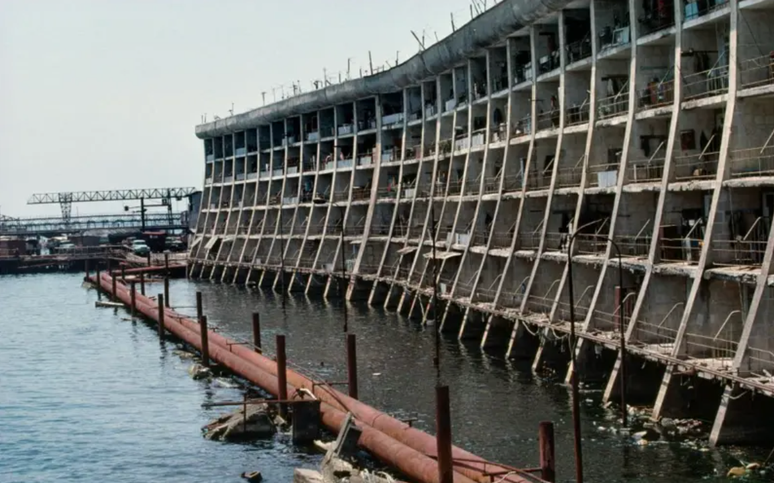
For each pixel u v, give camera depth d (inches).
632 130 2178.9
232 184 5689.0
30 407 2299.5
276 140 5290.4
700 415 1790.1
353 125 4424.2
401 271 3796.8
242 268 5423.2
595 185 2351.1
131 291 3981.3
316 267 4520.2
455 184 3398.1
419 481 1487.5
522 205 2731.3
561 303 2374.5
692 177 1982.0
